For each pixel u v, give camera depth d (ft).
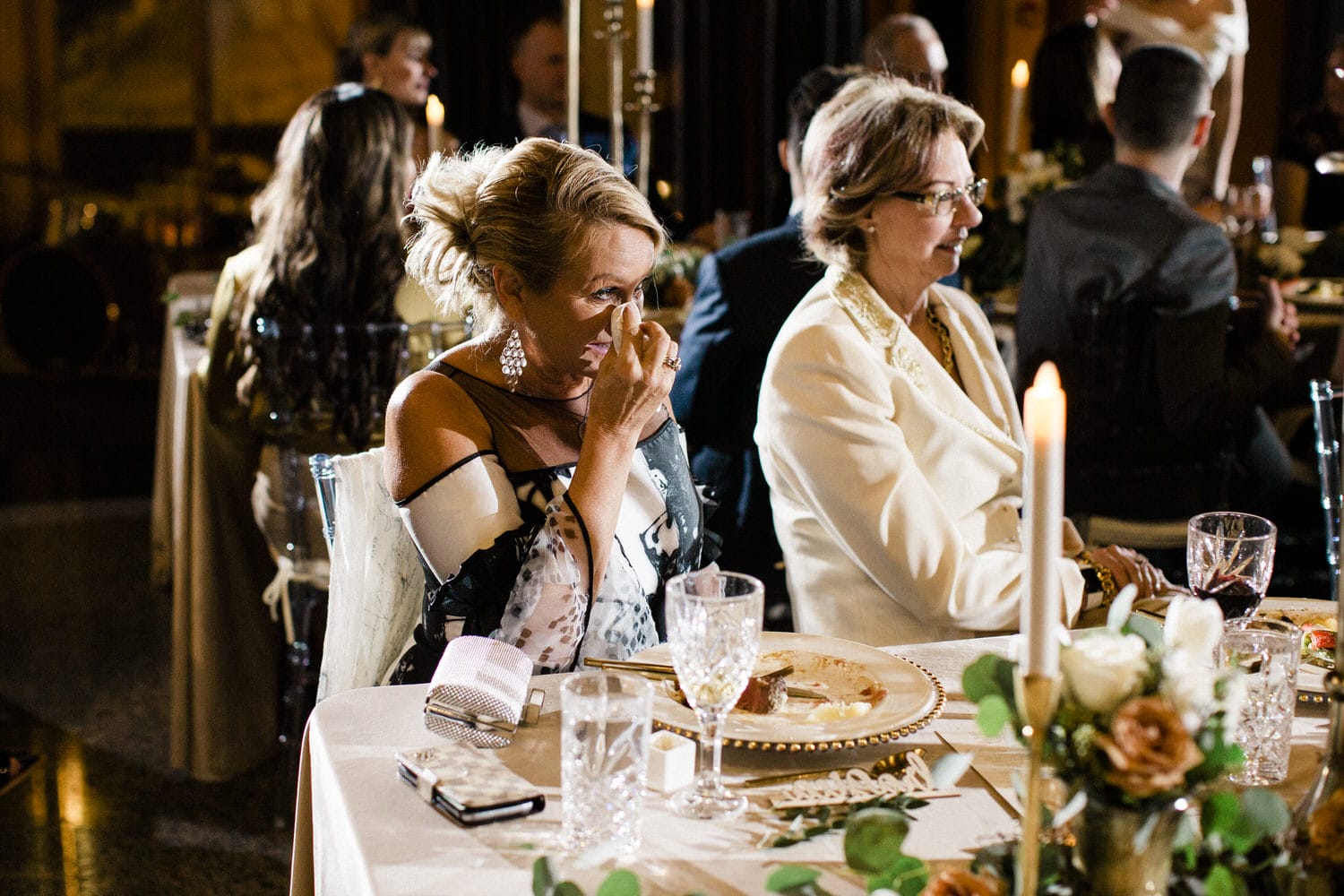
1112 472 10.43
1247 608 5.16
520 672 4.67
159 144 24.44
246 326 9.30
